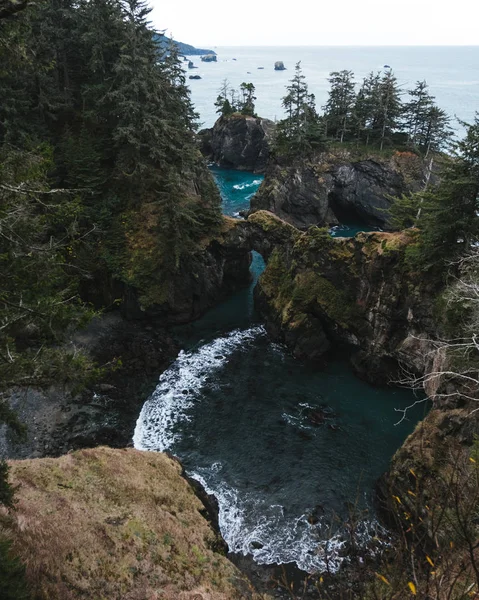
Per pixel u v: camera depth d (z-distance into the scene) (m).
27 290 12.41
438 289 30.44
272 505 24.50
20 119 40.25
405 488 22.62
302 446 28.88
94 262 42.66
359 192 72.56
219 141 105.50
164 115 42.81
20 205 11.83
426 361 31.66
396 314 33.31
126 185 44.53
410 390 34.34
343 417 31.50
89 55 47.31
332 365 38.00
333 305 37.66
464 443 21.50
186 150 45.25
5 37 12.20
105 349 38.16
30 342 18.45
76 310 13.11
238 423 30.92
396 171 70.19
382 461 27.67
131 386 34.28
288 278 41.84
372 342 35.34
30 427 28.98
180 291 43.38
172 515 18.84
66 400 31.61
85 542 14.80
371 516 23.64
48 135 44.19
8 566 9.34
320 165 72.12
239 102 115.62
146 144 41.50
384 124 71.94
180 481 21.83
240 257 48.97
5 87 38.47
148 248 42.34
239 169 104.94
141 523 17.12
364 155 71.44
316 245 39.00
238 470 26.97
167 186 39.84
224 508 24.20
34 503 15.73
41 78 41.59
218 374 36.25
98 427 29.91
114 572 14.34
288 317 39.25
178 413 31.78
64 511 15.91
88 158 41.16
